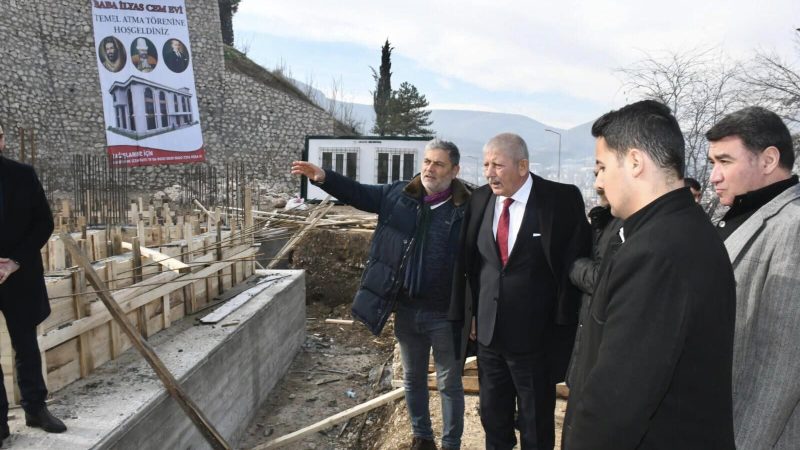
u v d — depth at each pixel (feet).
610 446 4.24
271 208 54.65
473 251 9.77
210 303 18.08
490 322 9.23
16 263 8.78
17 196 8.89
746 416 5.89
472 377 14.64
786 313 5.70
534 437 9.16
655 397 4.11
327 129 79.77
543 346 9.08
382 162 48.88
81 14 67.26
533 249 8.96
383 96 121.08
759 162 6.43
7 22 60.95
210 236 18.56
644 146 4.65
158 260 13.12
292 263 31.96
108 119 65.77
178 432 11.82
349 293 31.07
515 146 8.93
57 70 65.21
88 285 11.92
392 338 25.31
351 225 33.99
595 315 5.09
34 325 9.23
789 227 5.83
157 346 13.94
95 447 8.95
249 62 93.91
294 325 22.56
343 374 21.25
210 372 13.58
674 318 4.11
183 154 70.23
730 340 4.32
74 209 46.26
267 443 14.25
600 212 8.39
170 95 69.36
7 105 59.77
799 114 21.02
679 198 4.58
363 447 15.78
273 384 19.43
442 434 11.75
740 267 6.20
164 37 68.80
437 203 11.12
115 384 11.49
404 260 11.04
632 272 4.38
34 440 9.08
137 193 65.72
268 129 76.38
